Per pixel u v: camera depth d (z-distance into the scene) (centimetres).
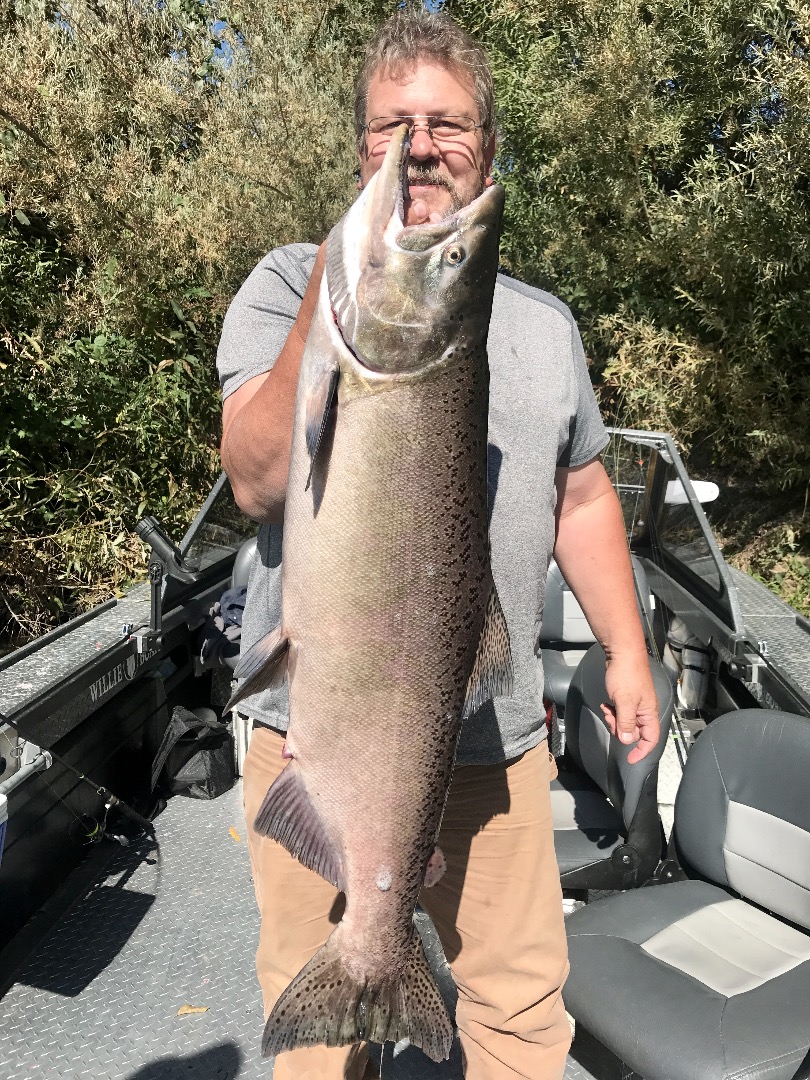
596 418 212
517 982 194
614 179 771
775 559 800
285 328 176
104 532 708
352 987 157
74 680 291
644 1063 215
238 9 859
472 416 143
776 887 259
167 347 775
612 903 268
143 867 316
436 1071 237
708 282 750
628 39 727
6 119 684
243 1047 240
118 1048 238
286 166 777
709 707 379
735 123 743
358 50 951
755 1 675
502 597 188
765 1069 205
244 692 147
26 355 680
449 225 137
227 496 431
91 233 727
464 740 186
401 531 140
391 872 154
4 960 265
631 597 223
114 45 776
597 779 318
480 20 975
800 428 758
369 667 145
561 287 883
